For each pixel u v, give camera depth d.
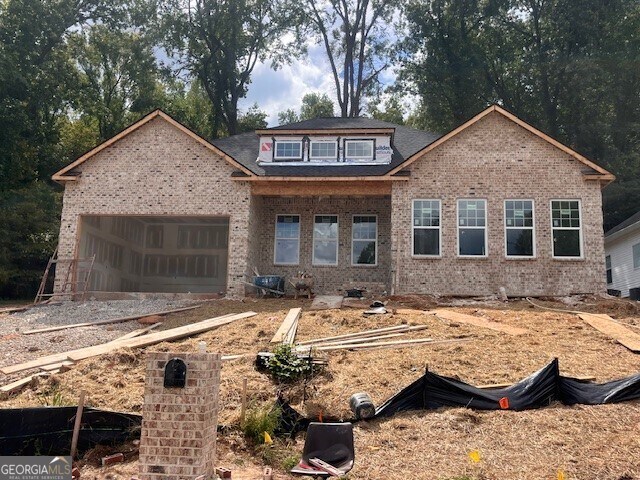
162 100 46.53
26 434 7.52
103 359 11.75
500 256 19.52
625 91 37.75
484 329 13.99
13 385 10.38
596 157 38.38
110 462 7.54
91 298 20.47
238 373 10.82
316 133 22.38
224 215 20.84
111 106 44.66
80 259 20.64
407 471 7.15
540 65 39.72
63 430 7.76
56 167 37.69
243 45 46.12
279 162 22.38
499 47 43.12
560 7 39.25
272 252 22.75
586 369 10.82
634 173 35.44
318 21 46.56
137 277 26.88
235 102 46.31
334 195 21.38
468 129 20.47
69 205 21.20
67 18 37.44
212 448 6.89
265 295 20.64
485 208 19.92
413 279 19.70
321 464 6.86
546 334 13.48
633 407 8.90
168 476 6.49
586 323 14.66
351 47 46.03
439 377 9.16
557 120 40.81
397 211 20.22
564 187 19.77
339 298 18.45
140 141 21.47
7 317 17.28
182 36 44.28
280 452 7.96
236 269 20.44
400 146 23.62
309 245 22.72
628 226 27.47
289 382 10.44
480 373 10.72
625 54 36.38
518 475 6.96
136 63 43.78
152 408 6.67
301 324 14.92
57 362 11.89
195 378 6.70
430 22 43.25
